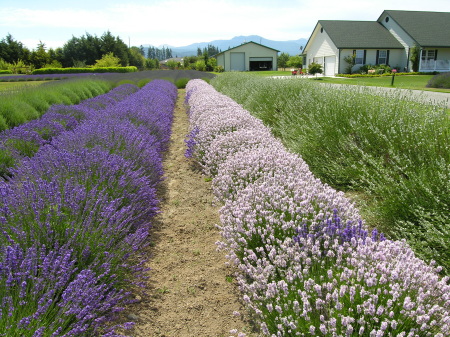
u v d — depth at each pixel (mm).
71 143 5004
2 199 2926
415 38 35938
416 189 3643
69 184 3295
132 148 5000
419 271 2090
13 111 8320
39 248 2502
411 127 4602
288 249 2516
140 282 2941
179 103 17047
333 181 5000
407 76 32375
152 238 3812
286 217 3033
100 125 5688
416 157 4242
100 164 3951
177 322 2586
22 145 5969
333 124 5570
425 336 1880
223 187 3879
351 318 1816
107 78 28703
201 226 4090
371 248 2393
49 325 1997
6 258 2184
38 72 50938
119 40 68625
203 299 2842
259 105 9422
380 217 3682
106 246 2770
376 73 34750
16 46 61188
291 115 7180
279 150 4734
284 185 3521
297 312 1994
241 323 2570
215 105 9000
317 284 2090
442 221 3148
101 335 2322
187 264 3330
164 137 7852
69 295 2170
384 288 2064
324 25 39719
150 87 17250
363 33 38875
